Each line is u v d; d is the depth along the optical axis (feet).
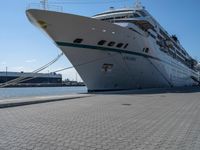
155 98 57.11
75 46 73.97
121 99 54.39
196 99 54.60
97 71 80.79
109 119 27.30
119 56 82.48
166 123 24.79
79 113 32.22
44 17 67.15
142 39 90.58
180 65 172.45
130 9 96.89
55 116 29.53
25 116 29.68
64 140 17.98
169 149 15.55
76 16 68.59
